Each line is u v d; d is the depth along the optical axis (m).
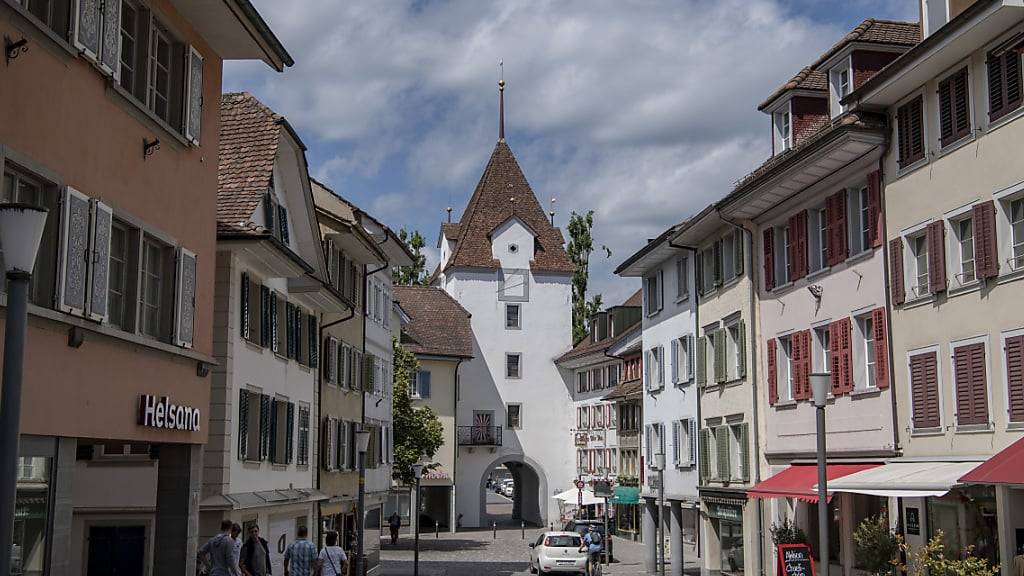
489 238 78.12
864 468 23.64
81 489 21.66
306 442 30.16
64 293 13.12
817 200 27.33
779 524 29.56
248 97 25.98
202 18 17.69
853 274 25.25
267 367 25.84
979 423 20.12
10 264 8.27
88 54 13.70
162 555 17.50
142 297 16.14
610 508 70.31
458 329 73.56
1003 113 19.48
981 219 19.95
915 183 22.41
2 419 8.13
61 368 13.28
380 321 44.12
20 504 12.58
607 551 50.03
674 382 39.88
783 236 30.00
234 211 22.73
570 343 77.44
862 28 26.62
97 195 14.25
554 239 79.31
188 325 17.36
